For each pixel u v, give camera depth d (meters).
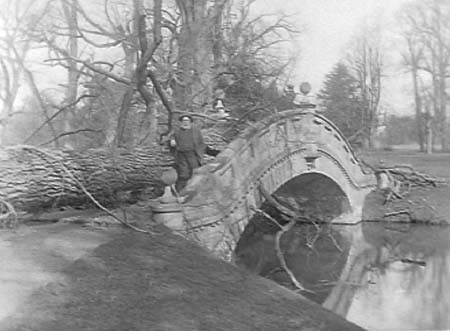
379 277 16.78
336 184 23.55
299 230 22.28
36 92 19.16
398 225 25.91
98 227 11.38
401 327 11.80
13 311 6.86
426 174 28.81
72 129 18.23
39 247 9.50
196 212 12.89
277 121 18.11
